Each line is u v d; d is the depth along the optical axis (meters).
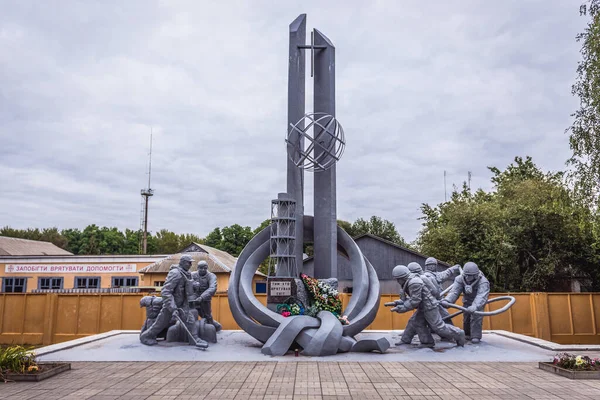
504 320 16.86
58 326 16.95
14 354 8.06
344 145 11.86
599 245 18.73
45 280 29.98
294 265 11.36
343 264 25.02
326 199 12.14
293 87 12.27
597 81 14.99
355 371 8.21
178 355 9.72
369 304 10.88
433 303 10.47
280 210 11.59
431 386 7.09
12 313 17.05
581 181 16.02
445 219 31.72
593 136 15.56
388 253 24.97
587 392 6.74
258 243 11.90
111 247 62.25
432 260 12.26
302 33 12.81
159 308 11.12
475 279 11.45
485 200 32.75
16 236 60.00
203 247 32.62
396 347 10.61
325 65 12.60
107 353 9.94
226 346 10.70
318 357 9.51
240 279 11.16
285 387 7.00
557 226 26.09
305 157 11.68
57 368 8.12
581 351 10.46
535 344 11.12
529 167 38.12
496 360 9.45
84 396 6.51
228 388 6.95
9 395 6.57
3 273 30.11
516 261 26.83
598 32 15.13
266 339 10.37
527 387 7.06
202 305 11.87
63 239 61.62
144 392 6.73
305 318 10.11
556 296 16.86
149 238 63.53
